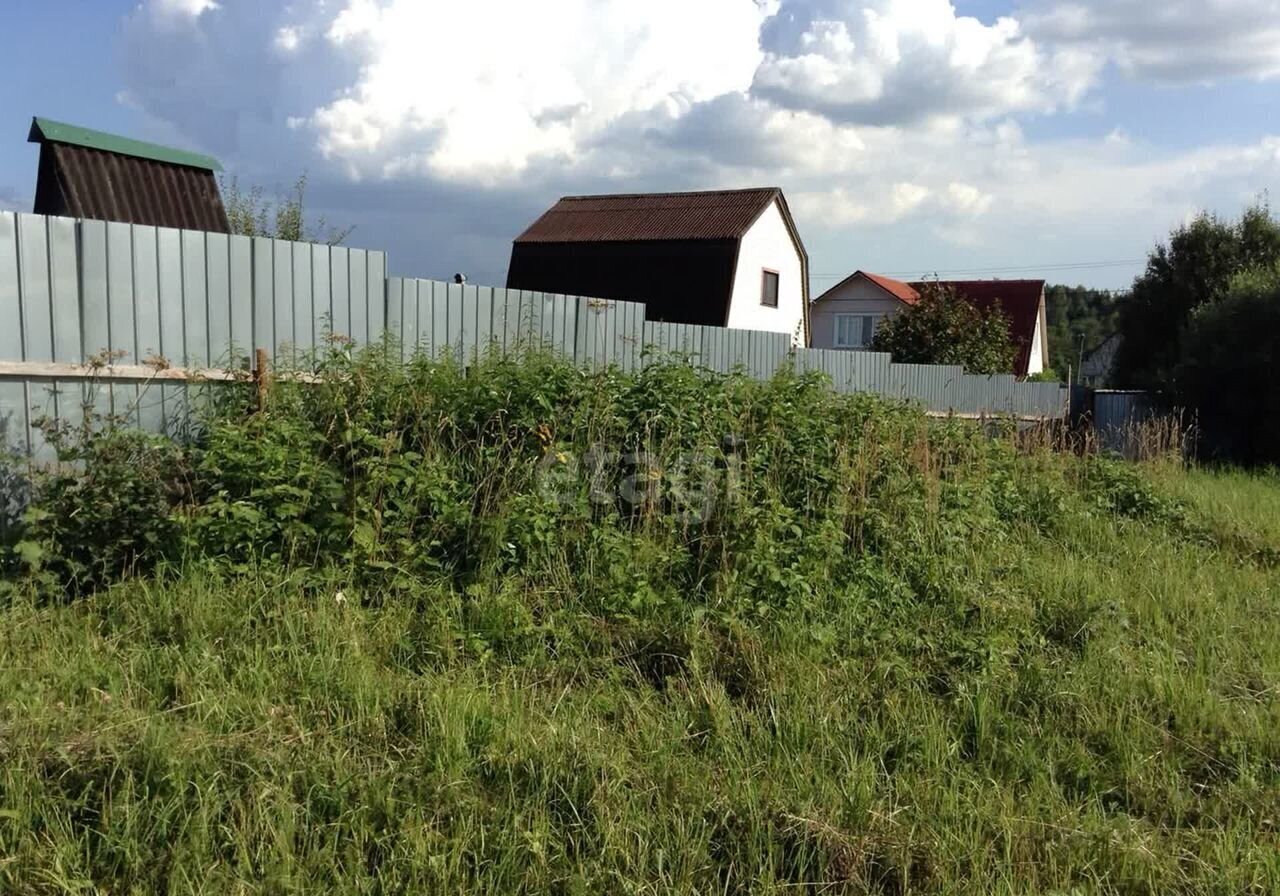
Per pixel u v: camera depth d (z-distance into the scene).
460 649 4.38
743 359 10.99
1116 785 3.86
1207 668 5.14
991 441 9.76
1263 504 10.55
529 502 5.22
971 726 4.21
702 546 5.59
